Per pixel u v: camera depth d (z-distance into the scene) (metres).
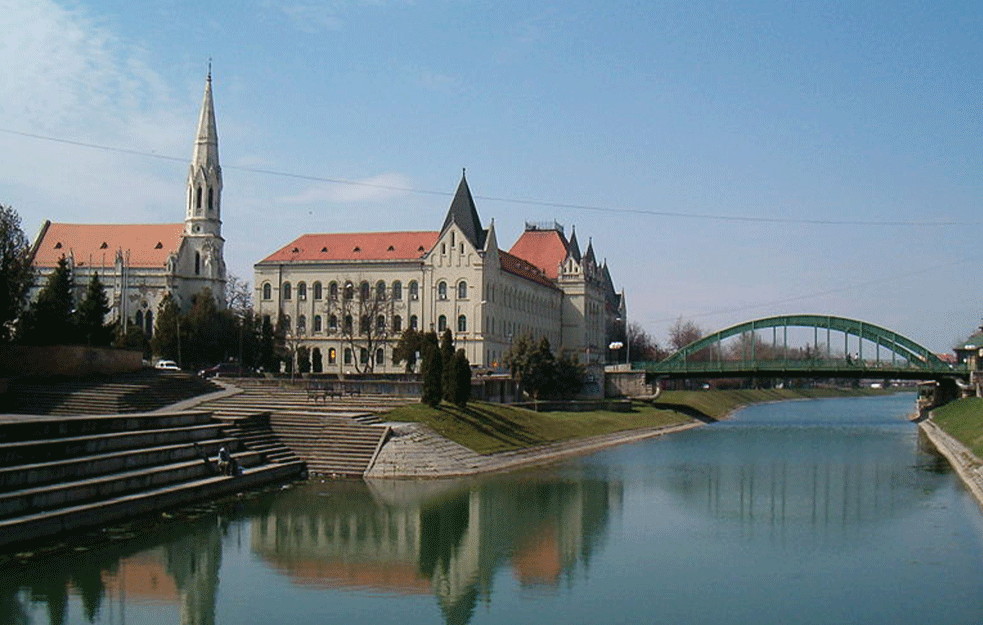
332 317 165.00
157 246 174.88
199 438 62.28
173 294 168.38
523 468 80.38
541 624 34.31
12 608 34.59
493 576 41.34
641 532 51.84
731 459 92.06
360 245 168.25
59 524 43.75
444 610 35.81
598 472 78.75
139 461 52.97
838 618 35.31
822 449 104.44
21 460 44.59
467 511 57.12
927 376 153.25
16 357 83.88
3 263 87.00
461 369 90.56
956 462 85.75
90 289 100.50
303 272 166.62
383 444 71.94
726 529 53.06
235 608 35.50
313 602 36.56
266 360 147.38
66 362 84.06
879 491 68.31
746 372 155.75
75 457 48.41
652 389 158.75
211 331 141.50
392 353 145.88
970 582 40.75
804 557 45.69
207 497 56.53
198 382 91.50
